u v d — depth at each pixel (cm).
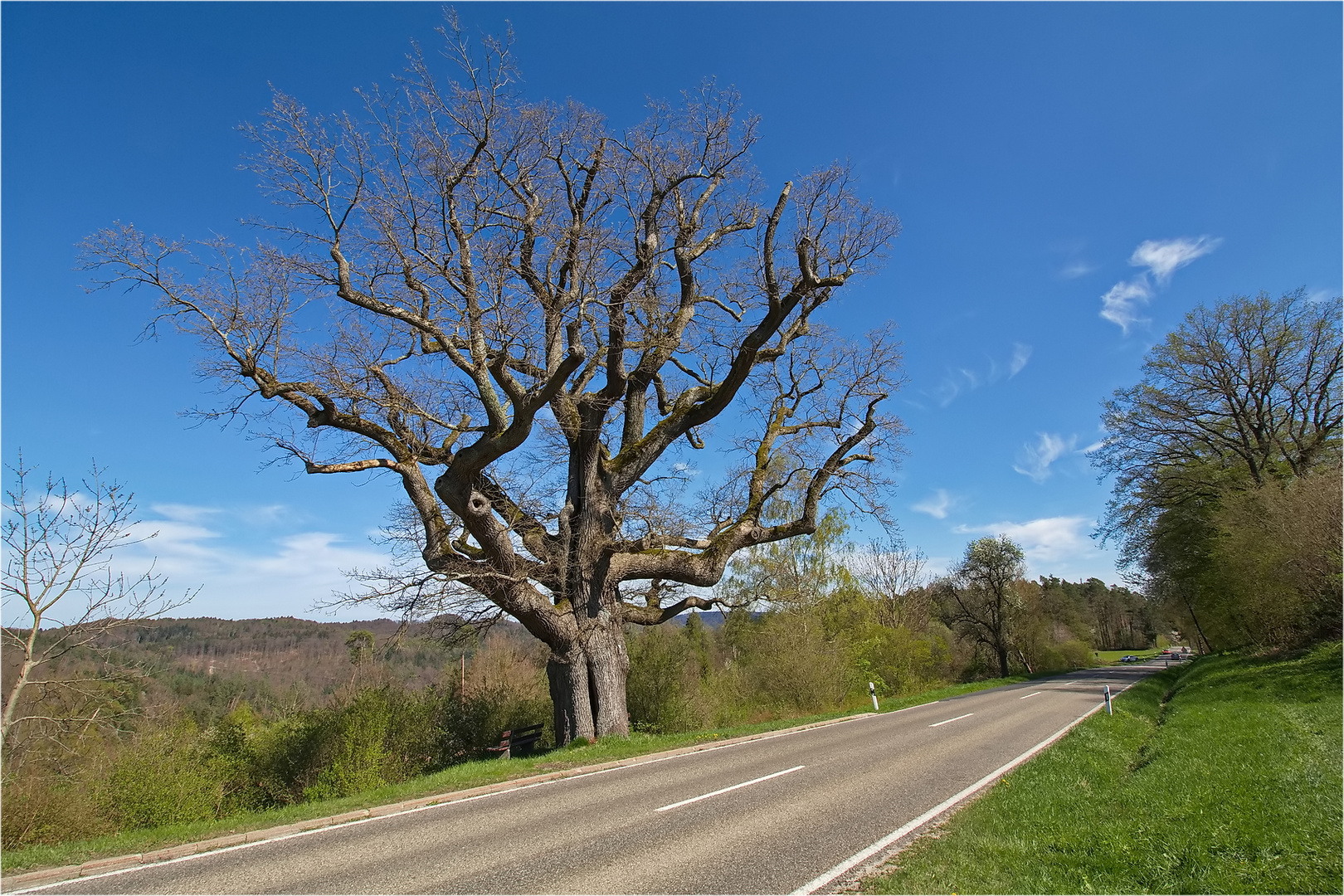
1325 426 3262
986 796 934
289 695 2481
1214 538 3152
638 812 905
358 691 1752
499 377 1502
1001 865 650
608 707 1719
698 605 1955
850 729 1820
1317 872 592
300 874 683
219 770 1584
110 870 729
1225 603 3391
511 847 755
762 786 1062
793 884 618
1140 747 1418
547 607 1664
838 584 3198
